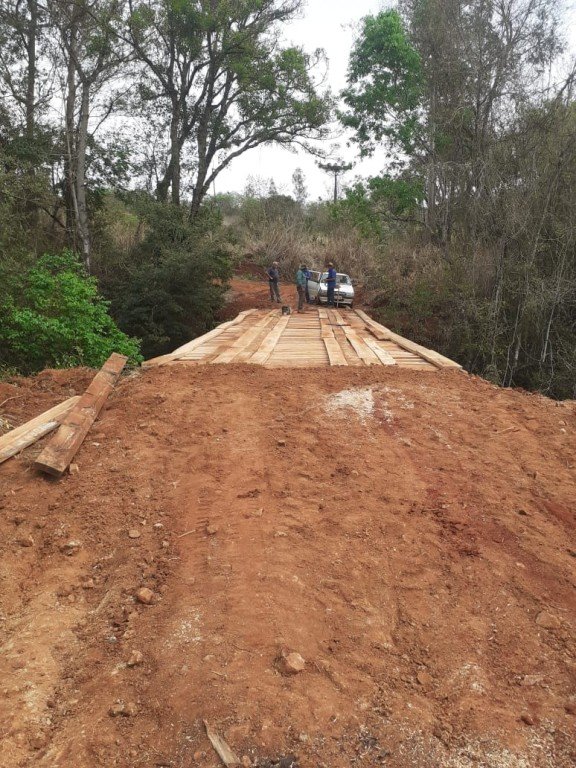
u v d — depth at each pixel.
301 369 9.20
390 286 23.95
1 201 17.52
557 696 3.11
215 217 24.50
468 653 3.38
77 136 24.61
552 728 2.89
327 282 23.08
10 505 4.75
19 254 15.96
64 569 4.02
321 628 3.44
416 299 21.73
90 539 4.38
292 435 6.36
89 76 23.50
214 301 23.94
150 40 23.28
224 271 23.97
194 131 26.80
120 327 22.36
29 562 4.12
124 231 28.27
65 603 3.70
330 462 5.75
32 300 13.29
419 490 5.28
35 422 6.34
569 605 3.90
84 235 23.53
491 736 2.80
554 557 4.39
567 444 6.43
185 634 3.29
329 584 3.84
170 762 2.54
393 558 4.23
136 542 4.34
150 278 22.08
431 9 25.22
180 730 2.70
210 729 2.68
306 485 5.25
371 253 31.94
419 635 3.50
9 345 11.84
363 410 7.16
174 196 25.89
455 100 24.86
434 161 26.78
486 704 3.01
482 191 21.27
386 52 27.77
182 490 5.10
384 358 10.30
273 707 2.81
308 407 7.23
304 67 25.36
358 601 3.72
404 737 2.74
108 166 25.61
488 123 22.53
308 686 2.97
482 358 20.20
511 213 19.19
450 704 3.01
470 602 3.84
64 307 12.70
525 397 8.04
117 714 2.79
